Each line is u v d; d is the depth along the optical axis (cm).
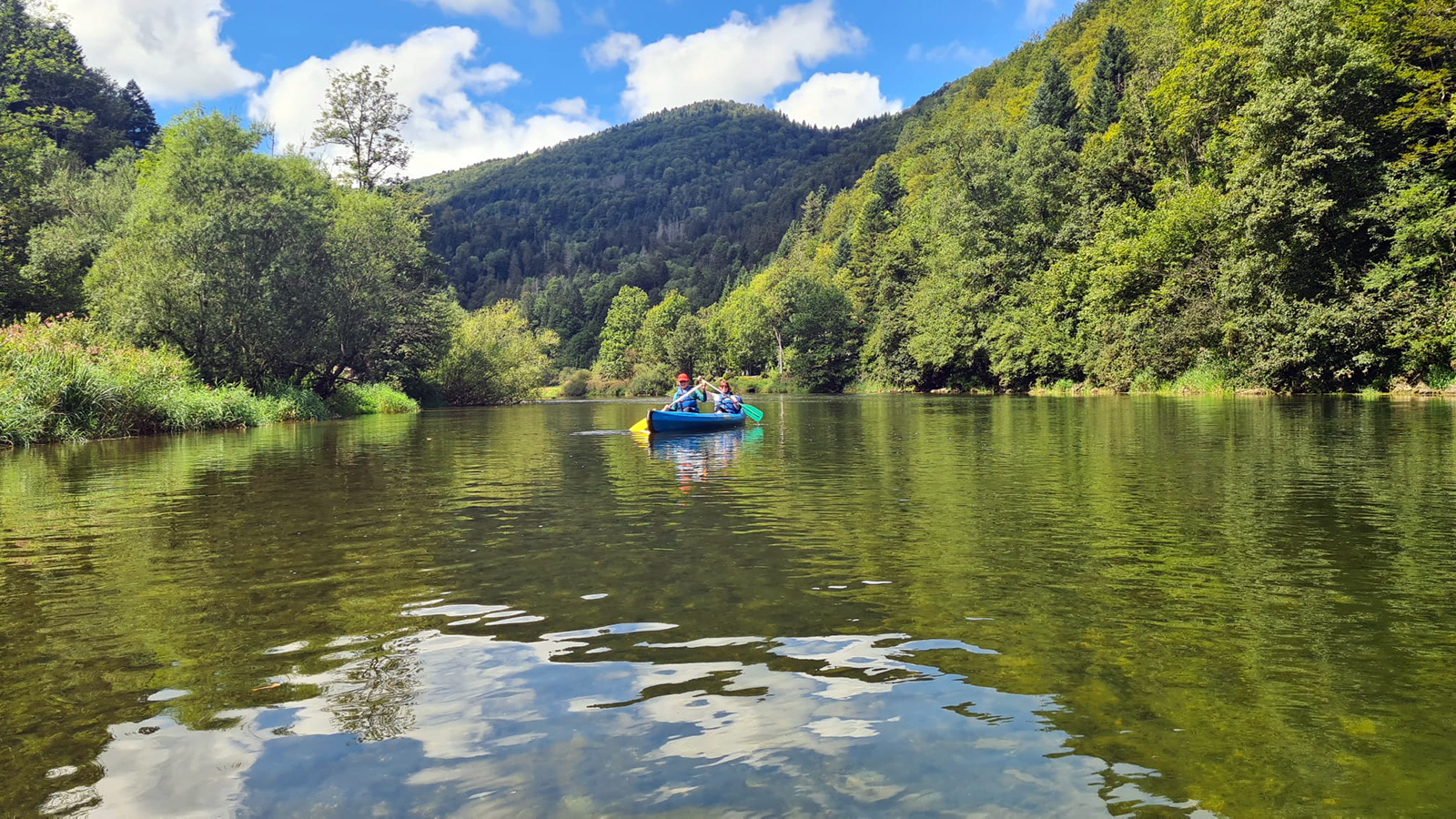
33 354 1548
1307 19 2211
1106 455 939
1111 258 3197
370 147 3631
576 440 1419
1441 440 988
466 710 254
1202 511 573
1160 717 238
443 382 3822
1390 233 2156
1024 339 3750
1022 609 349
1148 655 289
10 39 3659
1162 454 929
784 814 186
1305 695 251
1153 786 198
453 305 3900
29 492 766
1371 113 2197
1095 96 4644
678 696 261
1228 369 2612
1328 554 438
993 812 186
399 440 1457
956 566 426
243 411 1959
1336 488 658
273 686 276
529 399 4631
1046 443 1116
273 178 2469
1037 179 4041
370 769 215
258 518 610
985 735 228
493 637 325
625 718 245
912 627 328
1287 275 2286
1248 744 220
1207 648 296
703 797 195
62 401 1505
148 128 6184
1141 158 3444
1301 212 2128
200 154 2405
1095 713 241
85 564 460
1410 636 304
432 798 198
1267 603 350
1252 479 715
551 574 425
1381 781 198
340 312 2688
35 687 278
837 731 233
